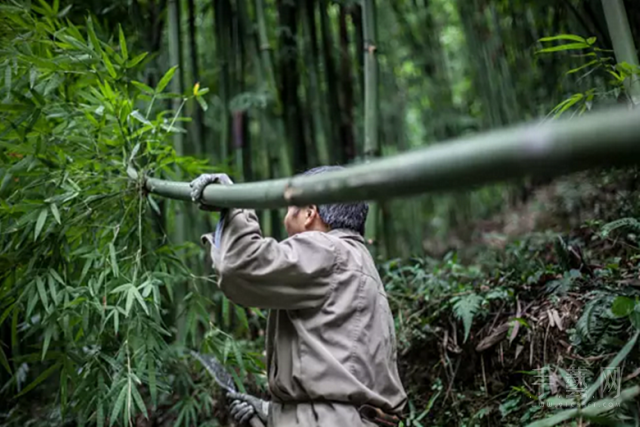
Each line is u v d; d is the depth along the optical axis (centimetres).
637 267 209
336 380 150
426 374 237
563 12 308
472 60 476
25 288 197
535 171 82
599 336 181
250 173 335
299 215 179
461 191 96
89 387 201
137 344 200
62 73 221
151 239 223
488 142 85
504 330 213
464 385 227
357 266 162
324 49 343
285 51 341
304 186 116
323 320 155
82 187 215
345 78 345
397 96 568
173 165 244
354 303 158
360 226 177
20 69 220
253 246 152
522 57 378
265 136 363
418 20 527
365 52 283
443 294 244
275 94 327
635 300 170
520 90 412
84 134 220
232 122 354
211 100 411
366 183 102
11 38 231
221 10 342
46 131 215
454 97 643
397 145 570
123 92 218
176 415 265
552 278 220
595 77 290
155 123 212
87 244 222
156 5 324
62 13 251
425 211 556
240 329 306
